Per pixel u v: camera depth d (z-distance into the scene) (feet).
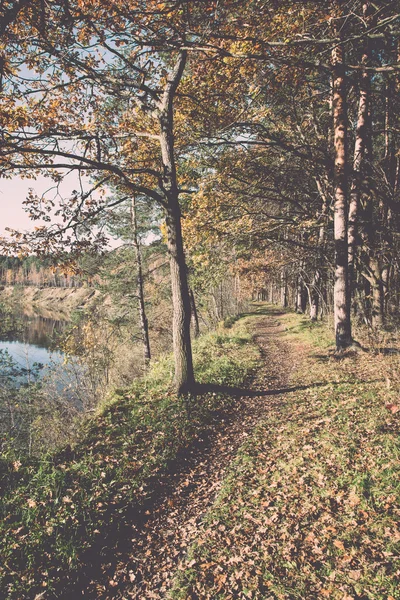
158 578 14.03
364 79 45.32
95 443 24.22
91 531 16.10
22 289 289.53
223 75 35.37
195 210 56.39
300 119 55.67
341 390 29.60
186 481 20.83
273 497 17.40
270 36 30.53
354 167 48.42
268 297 249.75
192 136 46.01
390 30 38.42
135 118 36.83
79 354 60.80
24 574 13.44
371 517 14.16
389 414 22.63
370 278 54.03
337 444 20.30
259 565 13.35
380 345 40.14
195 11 26.61
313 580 12.21
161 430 25.67
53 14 23.25
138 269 74.95
